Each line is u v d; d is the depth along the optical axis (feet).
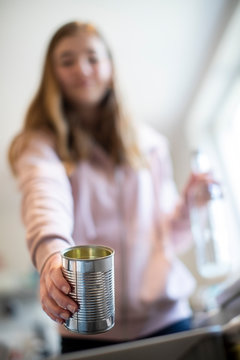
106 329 1.25
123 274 2.77
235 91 6.75
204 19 5.69
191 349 1.69
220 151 7.39
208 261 2.97
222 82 6.73
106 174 3.01
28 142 2.68
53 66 2.91
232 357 1.66
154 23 5.78
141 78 6.76
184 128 7.66
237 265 3.12
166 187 3.67
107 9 5.47
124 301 2.63
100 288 1.23
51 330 5.54
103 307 1.24
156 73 6.70
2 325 6.54
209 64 6.43
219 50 6.10
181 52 6.31
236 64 6.32
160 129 7.79
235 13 5.38
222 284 2.81
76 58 2.89
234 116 7.21
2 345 2.41
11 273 8.10
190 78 6.82
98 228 2.78
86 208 2.65
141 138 3.58
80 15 5.54
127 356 1.64
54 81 2.93
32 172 2.33
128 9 5.54
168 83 6.91
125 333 2.41
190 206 3.20
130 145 3.33
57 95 2.93
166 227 3.33
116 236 2.87
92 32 3.01
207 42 6.09
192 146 7.48
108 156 3.13
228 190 5.82
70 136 2.94
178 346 1.68
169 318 2.84
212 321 2.30
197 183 3.05
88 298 1.23
